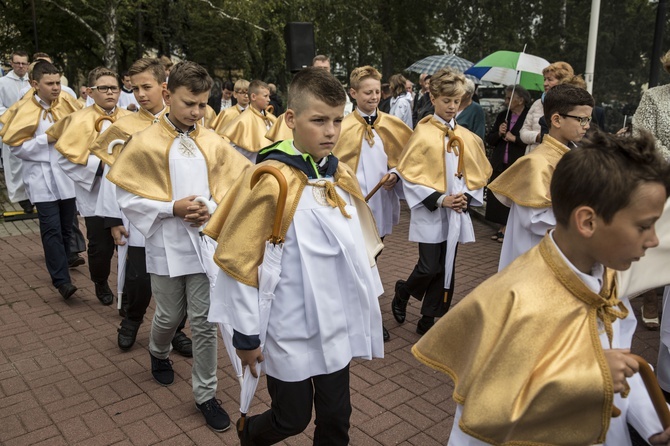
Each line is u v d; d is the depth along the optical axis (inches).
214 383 131.3
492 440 56.6
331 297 87.9
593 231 57.1
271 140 249.0
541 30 570.9
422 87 356.2
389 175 178.1
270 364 89.4
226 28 861.8
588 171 56.1
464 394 59.2
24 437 125.6
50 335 180.9
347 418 92.9
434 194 166.6
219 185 132.5
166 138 129.3
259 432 95.0
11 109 222.7
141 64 161.0
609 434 66.8
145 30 869.2
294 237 86.1
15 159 258.2
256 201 84.0
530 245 125.6
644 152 55.4
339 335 88.9
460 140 169.3
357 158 187.3
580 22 538.6
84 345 173.2
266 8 768.9
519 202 123.1
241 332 84.4
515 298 58.2
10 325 189.3
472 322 62.2
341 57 1040.8
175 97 126.3
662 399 62.6
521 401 55.1
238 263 83.9
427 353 67.3
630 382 69.2
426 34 992.2
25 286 228.1
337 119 85.7
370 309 95.3
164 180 127.2
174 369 156.7
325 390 90.4
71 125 195.0
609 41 446.6
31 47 790.5
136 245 153.6
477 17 722.8
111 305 206.4
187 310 136.0
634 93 442.6
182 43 942.4
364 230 103.4
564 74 213.6
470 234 172.4
